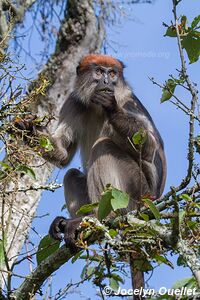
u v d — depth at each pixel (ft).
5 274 37.29
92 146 43.86
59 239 36.68
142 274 34.71
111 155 41.86
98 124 44.75
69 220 37.22
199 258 28.55
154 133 43.68
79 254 32.94
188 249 28.32
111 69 44.65
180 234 28.89
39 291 32.73
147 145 41.65
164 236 29.40
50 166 47.34
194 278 27.04
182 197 29.71
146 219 30.73
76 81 45.78
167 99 34.22
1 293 31.19
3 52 34.45
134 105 44.21
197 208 30.81
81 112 44.98
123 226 31.81
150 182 42.57
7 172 32.32
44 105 55.62
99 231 31.71
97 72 44.73
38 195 45.16
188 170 30.66
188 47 34.88
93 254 32.73
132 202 41.32
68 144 44.70
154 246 29.94
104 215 31.53
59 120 45.14
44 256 34.42
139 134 33.99
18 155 32.55
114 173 41.39
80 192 43.39
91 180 41.19
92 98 41.91
